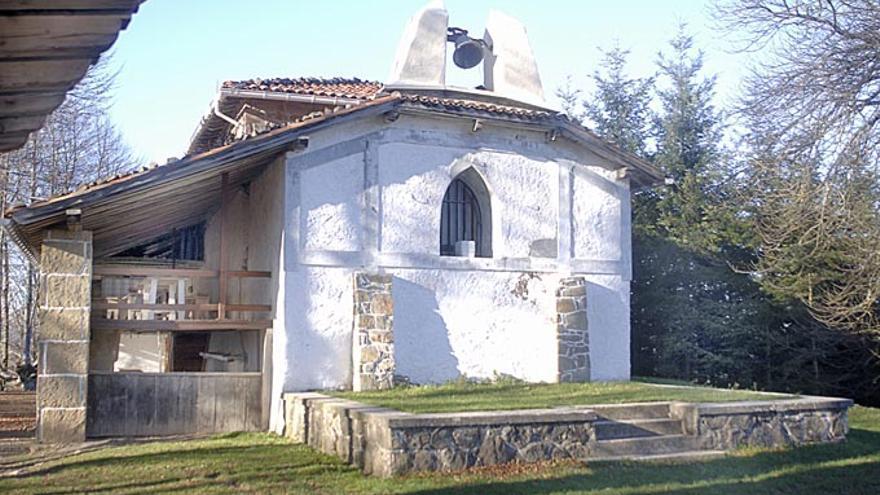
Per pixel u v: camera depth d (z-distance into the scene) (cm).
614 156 1551
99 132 3216
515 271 1475
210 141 2030
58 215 1155
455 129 1450
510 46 1698
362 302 1338
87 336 1227
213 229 1833
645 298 2342
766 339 2270
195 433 1327
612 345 1547
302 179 1331
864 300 1694
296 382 1308
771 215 1744
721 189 2364
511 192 1487
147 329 1320
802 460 1084
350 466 1020
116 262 1808
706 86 2542
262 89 1605
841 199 1495
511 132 1495
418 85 1595
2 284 2964
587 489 893
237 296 1688
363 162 1377
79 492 909
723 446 1116
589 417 1036
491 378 1434
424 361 1391
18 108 345
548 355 1485
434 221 1423
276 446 1179
